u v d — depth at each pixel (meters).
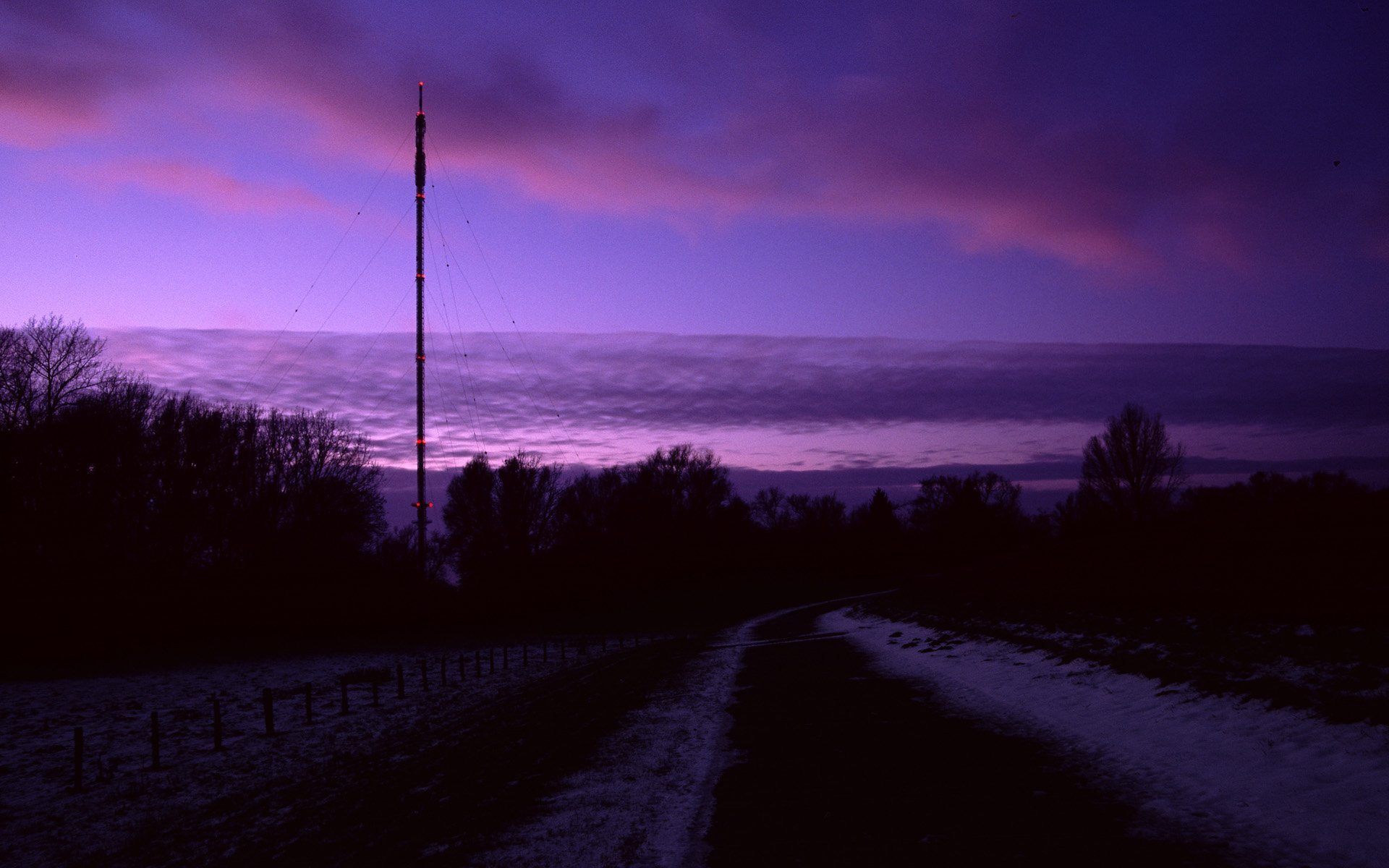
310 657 45.72
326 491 63.69
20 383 49.50
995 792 10.65
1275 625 18.36
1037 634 26.36
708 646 45.16
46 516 47.38
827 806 10.51
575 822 10.36
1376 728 10.30
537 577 81.88
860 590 123.88
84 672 38.94
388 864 9.23
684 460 115.25
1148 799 9.79
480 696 27.03
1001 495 142.12
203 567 57.12
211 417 59.69
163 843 11.19
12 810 13.64
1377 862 7.19
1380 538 28.66
